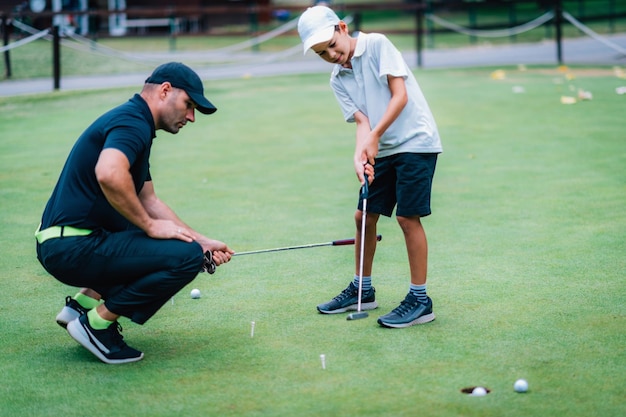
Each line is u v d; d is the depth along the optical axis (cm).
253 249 593
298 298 492
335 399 356
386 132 446
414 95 450
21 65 1752
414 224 444
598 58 1820
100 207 398
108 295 407
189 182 813
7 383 381
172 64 407
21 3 2480
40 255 404
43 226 403
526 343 412
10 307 488
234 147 985
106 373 391
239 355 408
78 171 396
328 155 930
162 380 381
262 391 366
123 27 2666
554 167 825
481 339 419
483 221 646
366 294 470
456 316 454
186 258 394
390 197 462
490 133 1015
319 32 441
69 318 421
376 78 450
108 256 393
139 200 405
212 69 1803
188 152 961
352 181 805
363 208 444
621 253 556
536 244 583
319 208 705
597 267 529
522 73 1600
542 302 470
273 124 1128
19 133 1087
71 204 395
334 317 459
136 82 1559
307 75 1678
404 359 397
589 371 377
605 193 718
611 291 485
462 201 710
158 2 2662
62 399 364
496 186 758
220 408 350
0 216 699
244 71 1778
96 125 396
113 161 380
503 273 525
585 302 468
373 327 441
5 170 877
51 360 408
